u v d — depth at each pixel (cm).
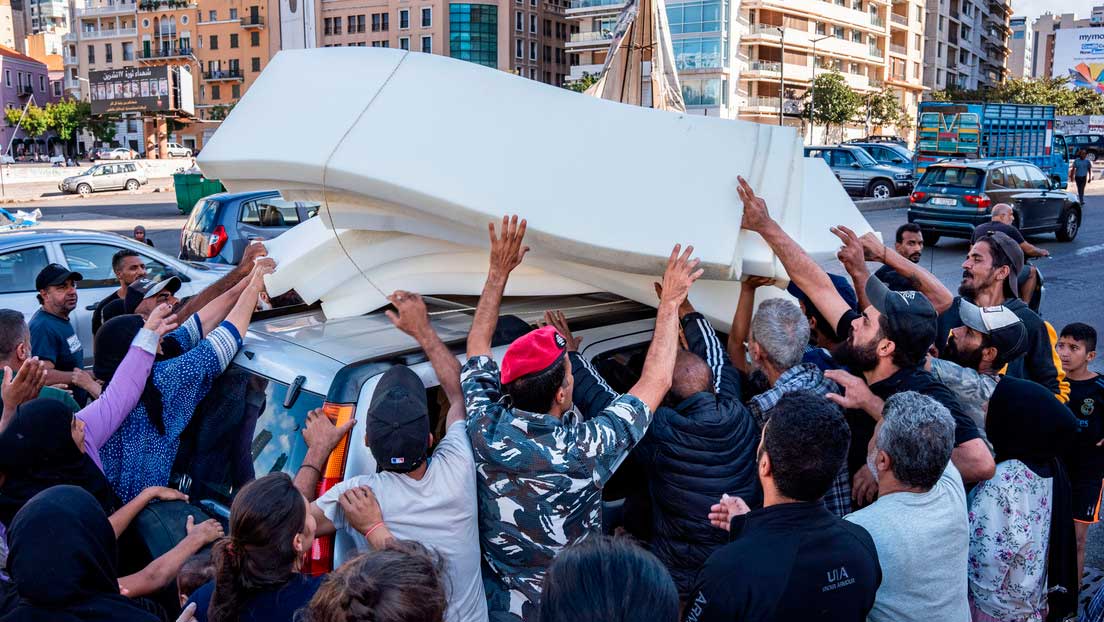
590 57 8062
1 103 10344
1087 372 435
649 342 361
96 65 11050
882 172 2838
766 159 342
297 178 312
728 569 224
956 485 266
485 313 291
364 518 241
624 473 340
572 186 305
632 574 168
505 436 255
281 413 286
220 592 220
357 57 334
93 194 4272
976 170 1691
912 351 306
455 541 252
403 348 297
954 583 258
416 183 296
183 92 7475
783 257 325
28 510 222
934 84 9900
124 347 376
